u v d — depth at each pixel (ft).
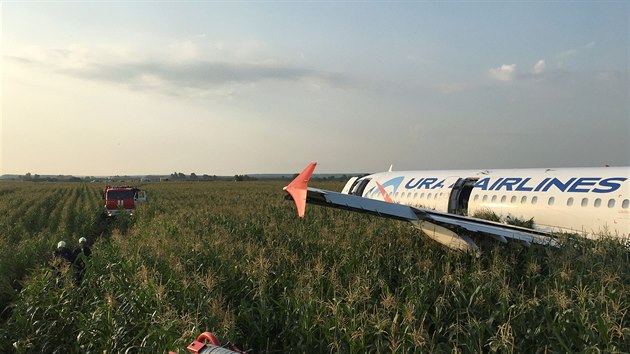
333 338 26.08
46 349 31.86
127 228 105.40
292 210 100.12
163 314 27.78
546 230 55.52
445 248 46.34
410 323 24.41
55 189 323.57
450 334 25.96
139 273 35.06
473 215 65.05
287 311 29.73
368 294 29.01
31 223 111.96
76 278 42.75
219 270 39.34
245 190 267.39
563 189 54.80
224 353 17.16
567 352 22.44
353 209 45.68
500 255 42.24
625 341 22.70
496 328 26.76
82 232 94.07
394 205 46.09
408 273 36.81
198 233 66.90
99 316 30.42
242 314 29.96
